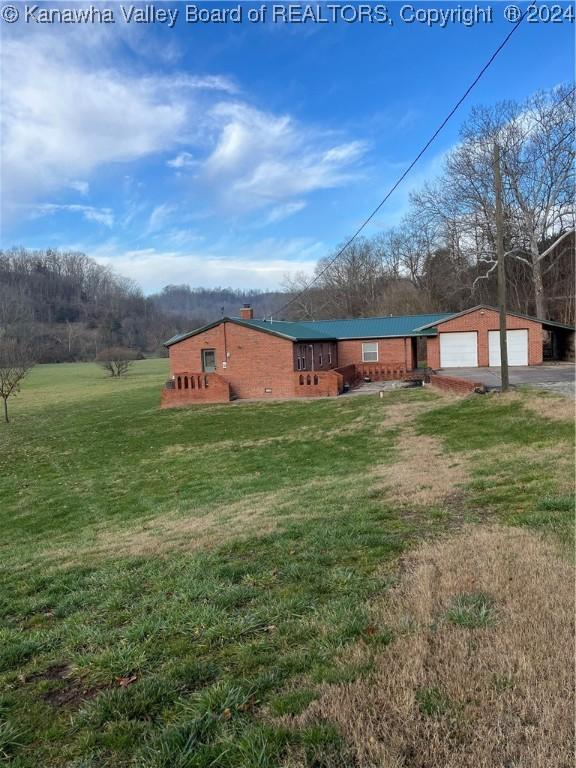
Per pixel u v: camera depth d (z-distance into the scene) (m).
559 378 19.70
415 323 33.28
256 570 4.52
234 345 27.66
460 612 3.19
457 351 29.56
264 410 23.38
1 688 3.04
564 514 5.16
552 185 35.31
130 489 12.77
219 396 27.00
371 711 2.38
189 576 4.56
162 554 5.66
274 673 2.81
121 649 3.29
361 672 2.69
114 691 2.81
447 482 7.44
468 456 9.95
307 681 2.69
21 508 12.24
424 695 2.46
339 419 19.03
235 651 3.12
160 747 2.30
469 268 41.44
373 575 4.05
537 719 2.25
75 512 11.16
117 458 17.64
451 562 4.07
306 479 10.88
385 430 15.62
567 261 36.66
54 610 4.33
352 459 12.67
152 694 2.75
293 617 3.49
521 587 3.50
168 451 17.67
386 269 60.16
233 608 3.77
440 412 16.34
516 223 37.03
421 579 3.76
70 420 28.97
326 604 3.59
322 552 4.76
